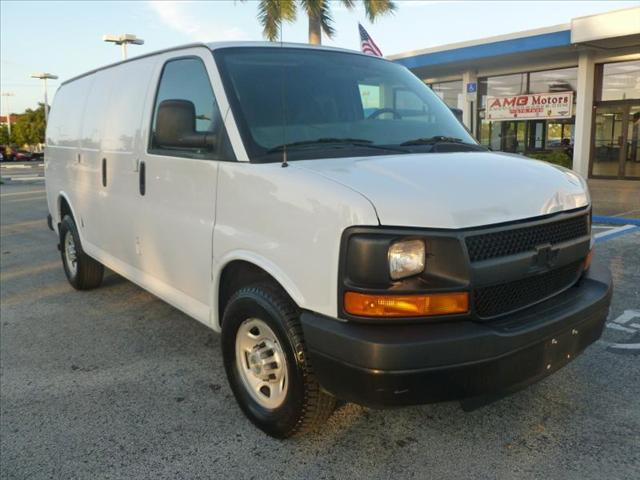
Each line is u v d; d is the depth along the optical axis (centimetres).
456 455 307
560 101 1811
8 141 7731
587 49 1683
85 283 624
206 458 312
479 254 262
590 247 336
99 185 511
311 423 304
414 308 253
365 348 248
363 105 385
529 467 295
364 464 302
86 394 389
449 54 1880
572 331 292
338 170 288
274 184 296
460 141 385
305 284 276
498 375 261
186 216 373
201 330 509
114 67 514
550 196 301
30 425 350
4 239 1014
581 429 328
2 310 577
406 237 252
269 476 294
